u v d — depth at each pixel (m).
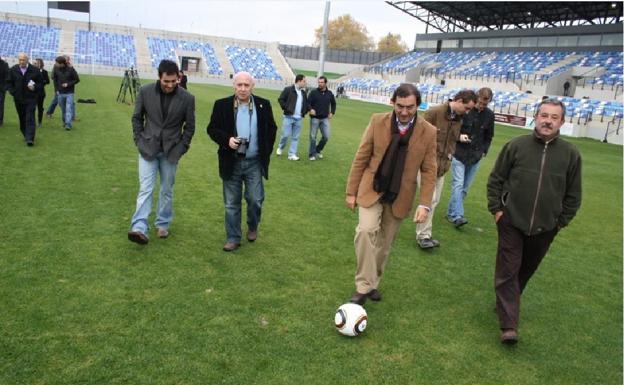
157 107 4.77
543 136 3.56
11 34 45.34
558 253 5.95
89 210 5.76
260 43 58.56
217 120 4.65
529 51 39.84
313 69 67.00
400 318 3.94
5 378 2.80
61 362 2.99
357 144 13.35
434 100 36.38
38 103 10.81
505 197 3.76
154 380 2.91
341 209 6.83
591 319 4.25
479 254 5.59
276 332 3.54
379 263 4.21
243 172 4.80
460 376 3.24
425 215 3.94
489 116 6.22
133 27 52.94
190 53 51.59
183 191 7.00
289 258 4.91
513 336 3.56
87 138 10.23
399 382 3.11
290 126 9.98
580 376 3.38
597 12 36.47
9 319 3.38
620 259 5.91
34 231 4.96
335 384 3.02
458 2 39.62
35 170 7.30
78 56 44.88
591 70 32.31
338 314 3.56
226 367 3.09
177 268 4.43
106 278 4.11
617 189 10.45
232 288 4.15
